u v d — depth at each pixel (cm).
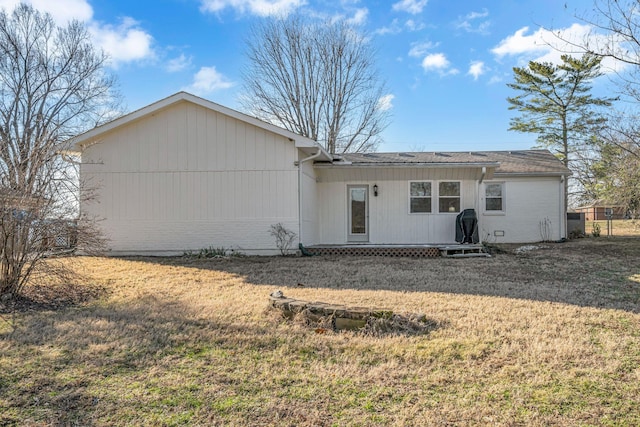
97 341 443
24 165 673
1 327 502
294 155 1214
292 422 281
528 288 723
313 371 363
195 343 434
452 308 575
